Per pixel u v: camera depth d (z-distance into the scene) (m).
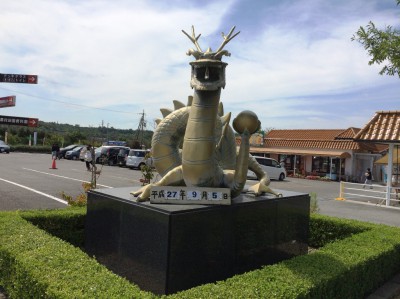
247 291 2.90
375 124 12.93
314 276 3.40
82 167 23.95
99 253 4.81
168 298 2.72
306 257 3.99
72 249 3.79
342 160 27.44
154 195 4.05
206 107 3.89
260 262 4.56
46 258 3.46
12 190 12.38
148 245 3.80
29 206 9.67
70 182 15.33
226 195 4.08
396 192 15.38
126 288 2.85
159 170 4.74
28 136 52.97
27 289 3.25
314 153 27.77
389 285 4.59
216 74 3.78
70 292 2.74
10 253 3.66
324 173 28.30
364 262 4.05
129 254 4.14
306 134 34.19
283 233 4.92
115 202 4.44
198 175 4.05
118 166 27.70
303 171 28.92
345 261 3.92
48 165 24.42
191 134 3.99
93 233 4.98
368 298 4.20
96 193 4.93
